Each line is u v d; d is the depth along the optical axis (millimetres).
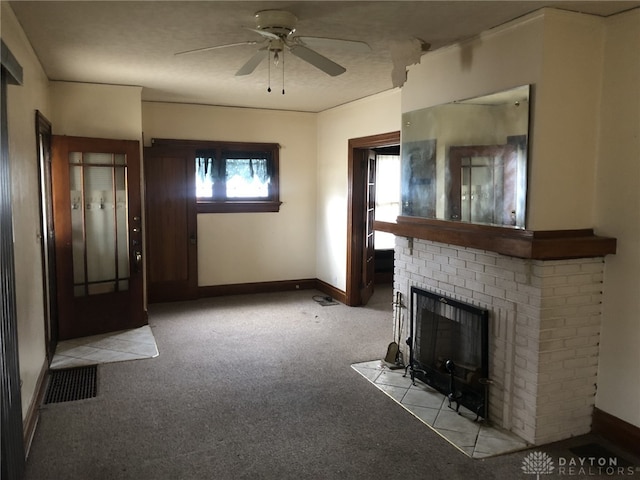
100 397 3531
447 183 3479
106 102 4926
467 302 3398
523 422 3020
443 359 3658
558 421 2996
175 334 4949
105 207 4914
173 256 6223
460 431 3107
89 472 2643
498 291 3148
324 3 2703
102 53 3752
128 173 4934
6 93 2363
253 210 6637
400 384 3801
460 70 3381
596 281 2971
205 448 2883
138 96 5031
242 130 6465
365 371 4047
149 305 6082
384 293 6934
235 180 6559
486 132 3133
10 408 2230
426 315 3803
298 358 4336
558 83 2818
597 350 3031
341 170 6270
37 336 3480
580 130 2906
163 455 2807
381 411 3363
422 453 2861
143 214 5203
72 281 4723
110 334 4910
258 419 3232
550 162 2844
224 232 6535
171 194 6141
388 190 7477
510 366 3080
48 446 2889
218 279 6570
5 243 2201
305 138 6824
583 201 2957
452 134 3414
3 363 2109
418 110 3756
